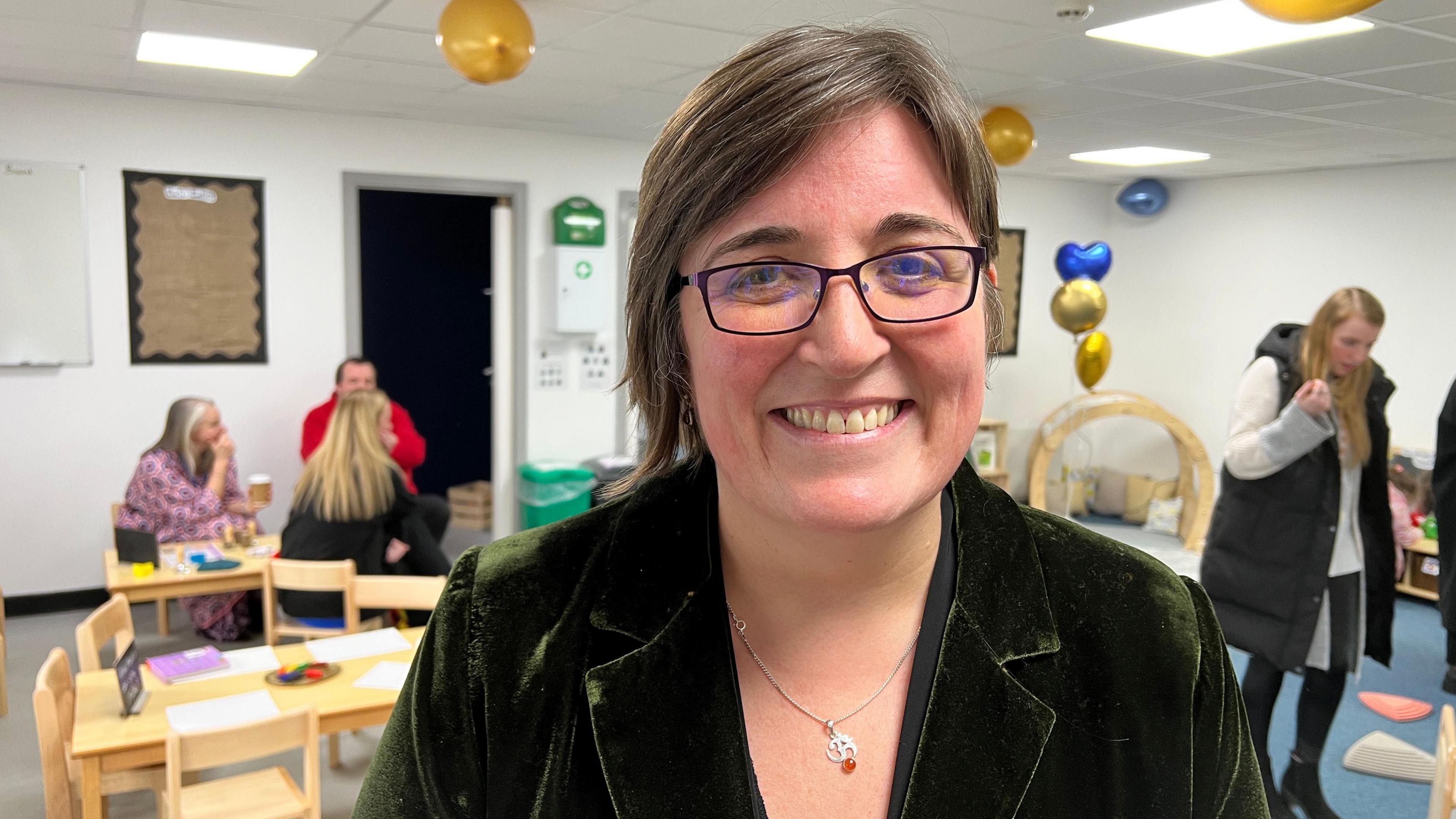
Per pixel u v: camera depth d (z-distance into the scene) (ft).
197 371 18.06
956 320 1.90
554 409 21.03
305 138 18.39
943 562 2.31
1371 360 9.73
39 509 17.20
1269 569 9.82
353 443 13.46
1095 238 27.61
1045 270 26.89
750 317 1.88
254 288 18.33
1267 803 2.39
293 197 18.43
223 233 17.97
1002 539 2.34
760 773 2.16
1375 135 17.70
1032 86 14.78
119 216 17.19
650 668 2.18
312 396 19.02
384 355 23.98
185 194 17.60
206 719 8.53
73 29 12.57
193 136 17.54
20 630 16.57
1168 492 25.36
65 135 16.63
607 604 2.24
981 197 2.07
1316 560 9.57
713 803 2.10
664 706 2.16
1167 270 26.17
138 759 8.13
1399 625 18.07
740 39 12.35
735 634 2.25
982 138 2.08
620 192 21.15
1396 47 11.80
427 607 11.80
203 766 7.63
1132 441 26.84
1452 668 14.67
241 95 16.84
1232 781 2.34
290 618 13.23
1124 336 27.35
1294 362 9.77
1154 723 2.22
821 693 2.19
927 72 1.93
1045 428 23.97
